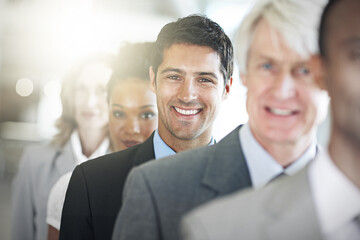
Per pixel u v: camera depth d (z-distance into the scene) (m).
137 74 1.25
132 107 1.26
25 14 5.67
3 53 6.48
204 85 0.98
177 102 0.98
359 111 0.60
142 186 0.83
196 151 0.85
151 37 3.19
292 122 0.75
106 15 3.04
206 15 0.99
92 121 1.54
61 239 1.09
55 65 6.09
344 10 0.62
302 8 0.71
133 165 1.06
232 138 0.82
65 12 3.14
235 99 1.07
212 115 1.00
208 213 0.68
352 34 0.61
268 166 0.77
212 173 0.79
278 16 0.72
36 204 1.66
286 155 0.78
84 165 1.12
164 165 0.84
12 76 6.67
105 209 1.05
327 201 0.64
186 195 0.79
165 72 0.98
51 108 6.35
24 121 6.42
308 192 0.64
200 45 0.96
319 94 0.73
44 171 1.65
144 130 1.27
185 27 0.96
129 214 0.83
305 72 0.73
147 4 3.07
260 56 0.75
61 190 1.29
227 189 0.77
